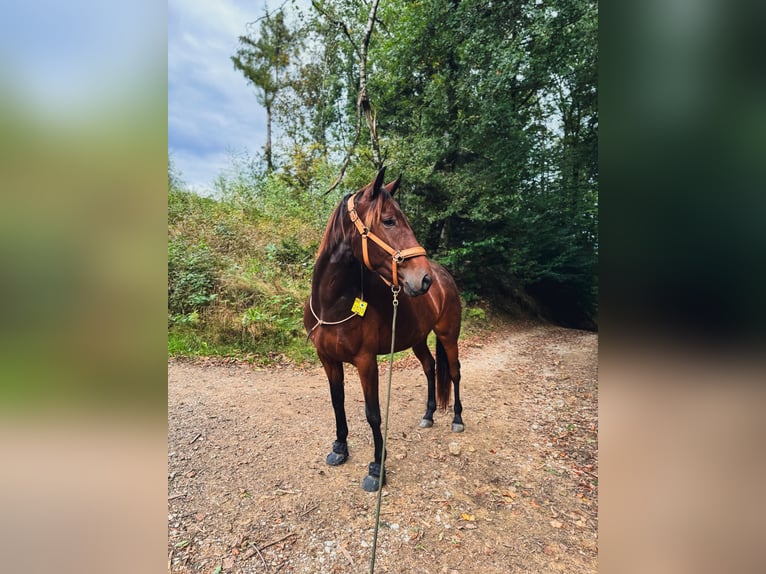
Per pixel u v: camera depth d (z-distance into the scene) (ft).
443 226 29.07
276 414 11.59
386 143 24.52
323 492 7.82
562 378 16.48
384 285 7.87
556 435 10.69
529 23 22.52
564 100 29.30
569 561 6.16
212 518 7.02
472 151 25.89
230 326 18.01
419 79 26.53
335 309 7.58
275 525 6.88
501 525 6.97
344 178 25.58
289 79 37.45
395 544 6.46
